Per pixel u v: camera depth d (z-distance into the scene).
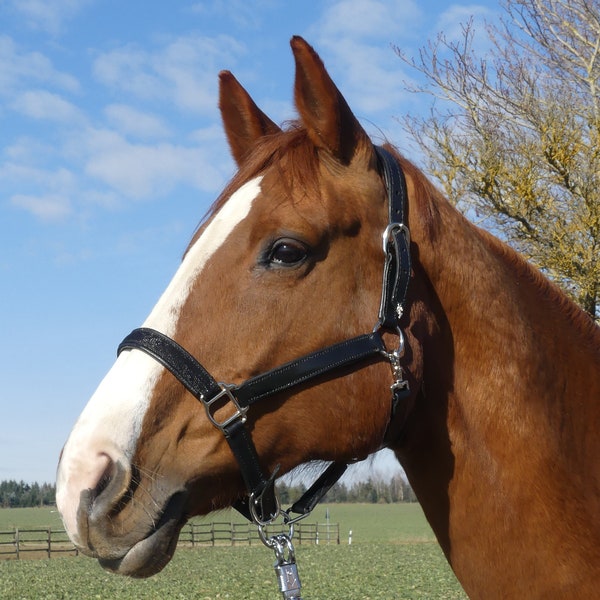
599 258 11.95
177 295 2.37
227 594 18.50
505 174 12.10
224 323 2.32
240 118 2.92
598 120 12.53
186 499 2.29
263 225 2.37
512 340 2.55
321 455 2.39
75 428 2.25
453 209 2.69
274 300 2.34
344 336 2.38
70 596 18.41
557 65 14.25
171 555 2.24
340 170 2.47
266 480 2.35
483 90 13.12
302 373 2.33
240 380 2.30
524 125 13.02
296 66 2.46
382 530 47.75
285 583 2.35
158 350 2.29
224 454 2.31
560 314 2.73
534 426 2.48
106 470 2.18
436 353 2.54
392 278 2.44
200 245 2.42
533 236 12.37
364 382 2.38
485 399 2.50
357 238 2.44
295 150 2.47
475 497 2.47
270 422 2.34
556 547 2.39
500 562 2.42
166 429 2.27
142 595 18.48
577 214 12.13
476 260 2.61
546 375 2.57
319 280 2.38
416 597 17.48
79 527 2.14
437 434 2.53
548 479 2.44
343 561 27.30
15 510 70.19
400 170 2.58
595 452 2.54
